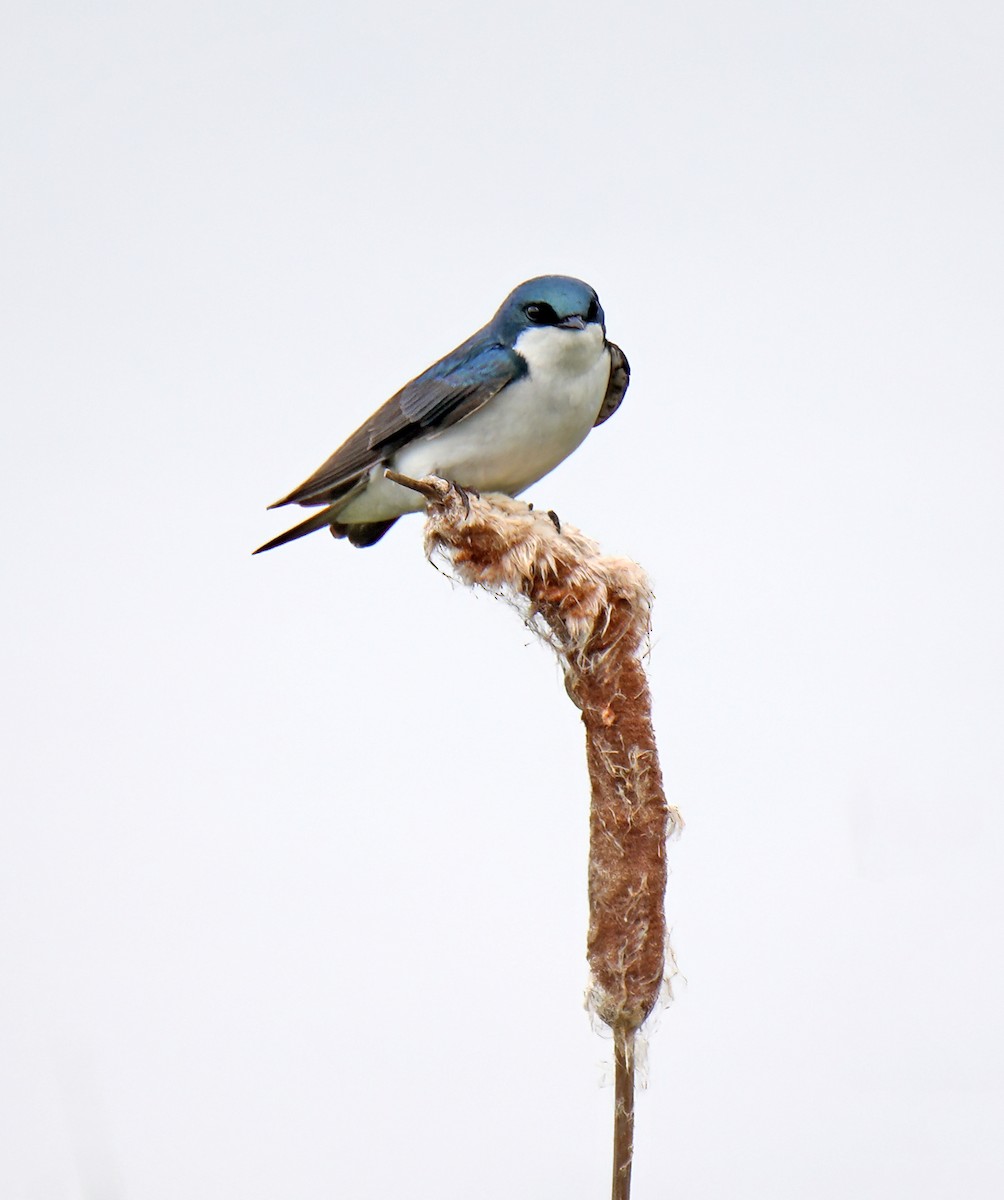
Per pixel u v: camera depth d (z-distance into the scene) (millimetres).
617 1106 7387
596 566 8086
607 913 7512
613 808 7613
